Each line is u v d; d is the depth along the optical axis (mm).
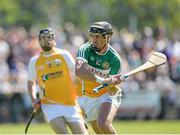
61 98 24391
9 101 48531
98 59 23938
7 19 81938
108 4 80938
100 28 23547
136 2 76312
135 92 49219
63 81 24594
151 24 75438
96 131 25062
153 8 75875
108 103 23953
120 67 24250
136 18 76312
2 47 49938
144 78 50094
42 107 24609
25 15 83938
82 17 92250
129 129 40969
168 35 65000
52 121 24172
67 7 94688
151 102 49438
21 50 51438
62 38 54125
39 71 24859
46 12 91750
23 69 50281
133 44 52750
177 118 49875
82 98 24719
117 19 79000
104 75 24109
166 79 50500
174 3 76188
